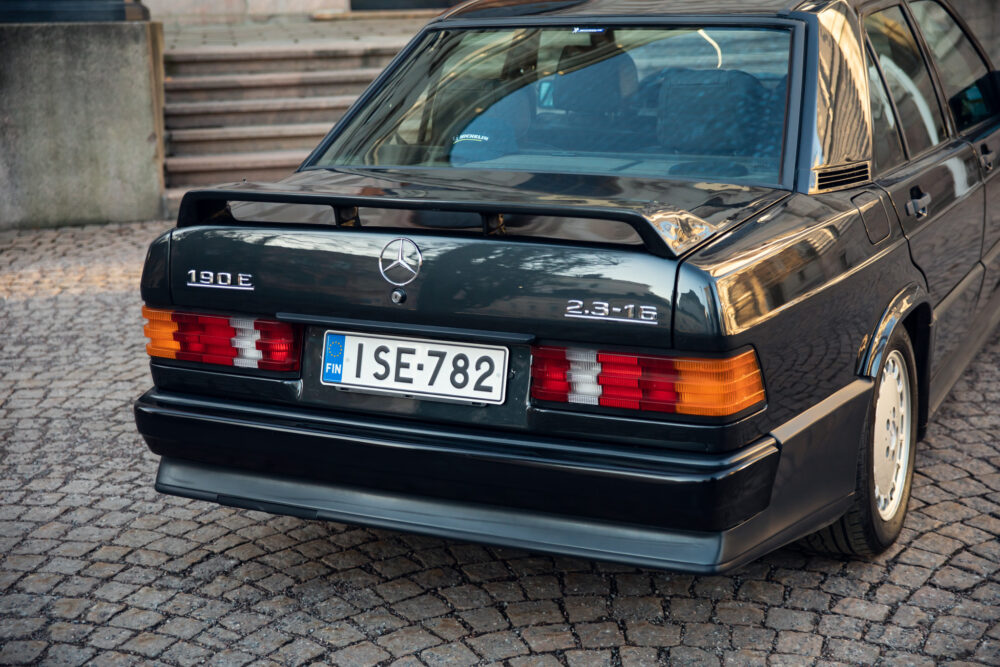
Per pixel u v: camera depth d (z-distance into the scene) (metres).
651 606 2.95
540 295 2.44
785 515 2.62
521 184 2.90
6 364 5.20
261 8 13.08
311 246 2.66
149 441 2.95
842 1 3.35
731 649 2.73
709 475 2.35
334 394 2.70
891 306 3.08
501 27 3.50
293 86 9.98
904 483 3.30
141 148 8.66
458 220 2.57
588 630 2.83
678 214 2.47
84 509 3.63
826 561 3.18
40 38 8.24
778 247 2.56
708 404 2.35
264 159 9.13
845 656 2.69
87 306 6.22
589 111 3.15
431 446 2.56
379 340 2.65
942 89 3.99
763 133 2.96
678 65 3.14
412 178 3.06
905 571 3.11
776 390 2.52
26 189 8.45
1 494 3.75
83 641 2.81
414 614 2.92
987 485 3.68
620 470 2.40
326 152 3.41
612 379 2.41
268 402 2.79
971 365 4.89
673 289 2.33
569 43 3.32
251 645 2.78
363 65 10.55
